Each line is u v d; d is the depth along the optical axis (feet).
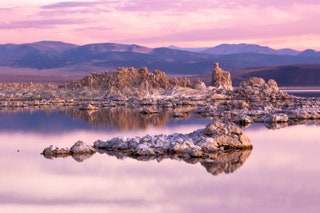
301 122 388.16
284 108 499.92
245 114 433.48
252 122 384.47
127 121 401.08
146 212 152.87
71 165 216.74
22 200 165.48
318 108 466.70
